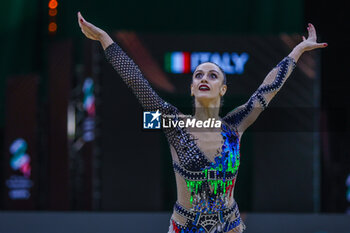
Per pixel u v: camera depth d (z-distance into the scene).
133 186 23.09
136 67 6.66
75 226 17.66
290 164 23.33
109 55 6.67
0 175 25.78
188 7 25.38
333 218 19.02
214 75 6.49
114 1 25.52
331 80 23.73
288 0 24.75
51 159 24.45
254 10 25.16
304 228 17.39
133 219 18.98
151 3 25.39
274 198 23.30
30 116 25.17
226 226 6.35
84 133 23.53
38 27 27.11
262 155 23.47
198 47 22.67
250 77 22.47
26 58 27.47
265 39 22.81
